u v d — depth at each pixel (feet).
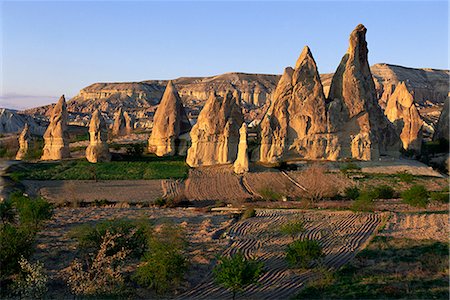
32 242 118.11
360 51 312.29
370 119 301.84
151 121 643.45
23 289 95.04
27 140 325.21
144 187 239.71
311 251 113.29
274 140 284.00
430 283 98.48
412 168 276.62
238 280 91.35
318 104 289.74
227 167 271.49
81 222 165.27
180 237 130.62
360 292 94.17
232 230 153.99
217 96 292.20
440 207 191.72
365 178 252.42
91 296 94.38
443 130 334.03
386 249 125.80
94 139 286.46
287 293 99.40
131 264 114.83
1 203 158.71
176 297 98.89
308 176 248.73
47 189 231.09
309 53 298.76
